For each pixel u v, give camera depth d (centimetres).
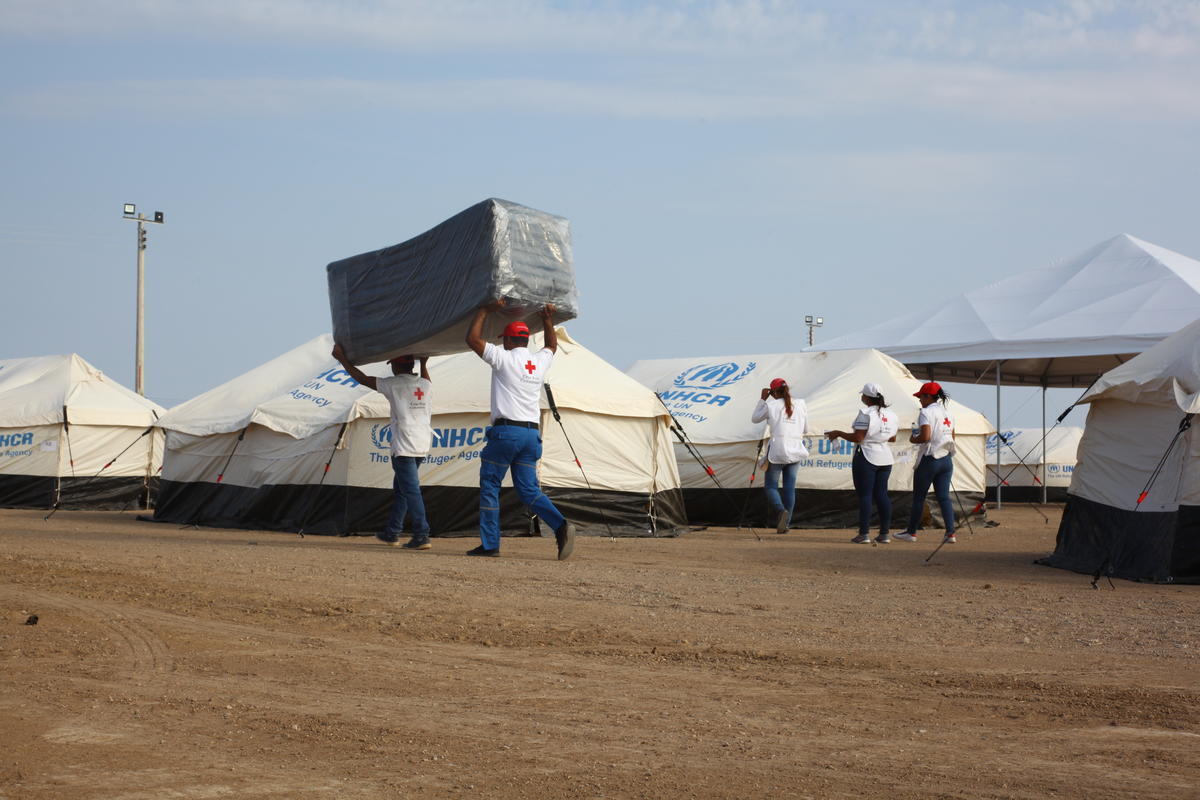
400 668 471
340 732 370
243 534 1256
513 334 929
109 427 1878
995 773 325
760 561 952
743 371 1755
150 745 354
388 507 1246
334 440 1296
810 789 310
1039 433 2841
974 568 910
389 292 998
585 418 1277
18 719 385
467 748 351
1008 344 2067
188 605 633
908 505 1512
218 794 304
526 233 917
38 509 1814
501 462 930
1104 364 2598
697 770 327
